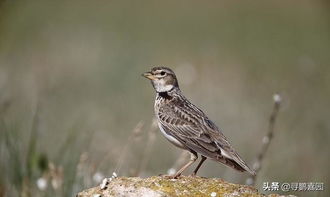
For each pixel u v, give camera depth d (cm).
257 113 1648
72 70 2127
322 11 3300
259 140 1512
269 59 2550
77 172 980
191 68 2088
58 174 962
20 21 2923
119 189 729
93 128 1511
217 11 3750
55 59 2267
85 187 961
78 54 2341
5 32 2617
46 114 1525
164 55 2538
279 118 1639
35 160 1020
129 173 1051
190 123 909
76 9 3497
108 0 3797
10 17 2773
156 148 1404
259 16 3588
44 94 1717
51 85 1831
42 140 1209
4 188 1003
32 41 2642
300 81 2094
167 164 1337
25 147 1102
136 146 1397
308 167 1369
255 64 2434
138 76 2138
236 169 824
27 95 1697
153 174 1155
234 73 2205
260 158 1015
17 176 1007
